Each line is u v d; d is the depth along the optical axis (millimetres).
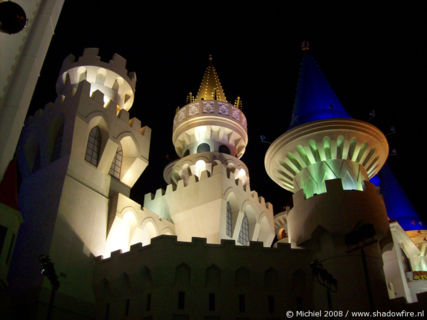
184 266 28203
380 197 30750
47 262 22672
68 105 35031
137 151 38812
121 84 42344
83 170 32938
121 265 29328
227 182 38625
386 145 33344
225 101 48875
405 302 26422
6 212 25625
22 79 17219
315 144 32312
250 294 28109
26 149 36375
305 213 30188
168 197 40531
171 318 26250
